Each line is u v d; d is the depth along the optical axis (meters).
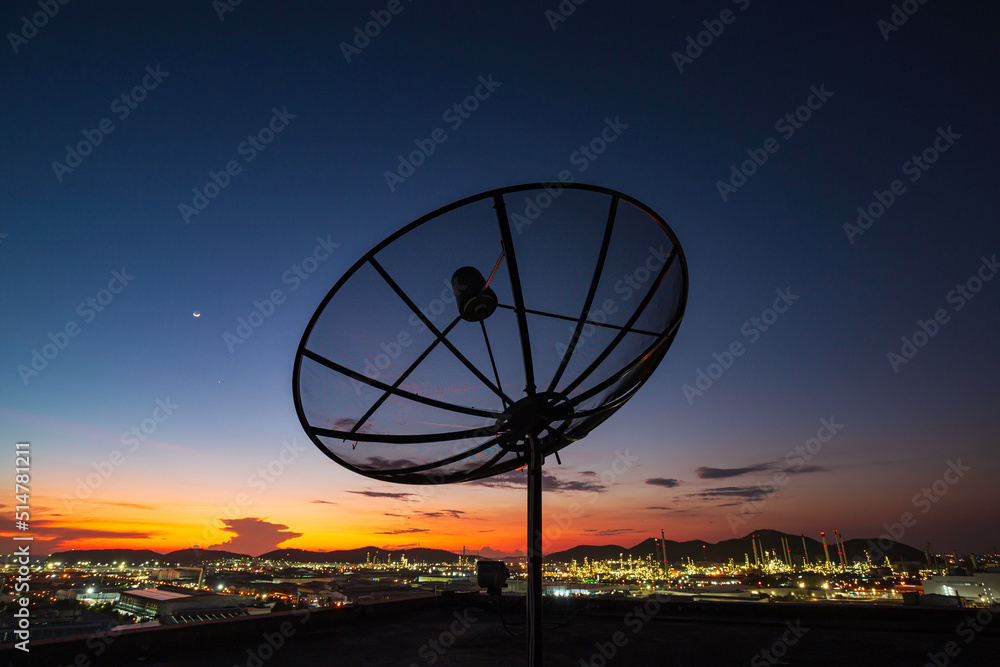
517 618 8.59
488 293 4.29
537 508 3.83
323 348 4.45
